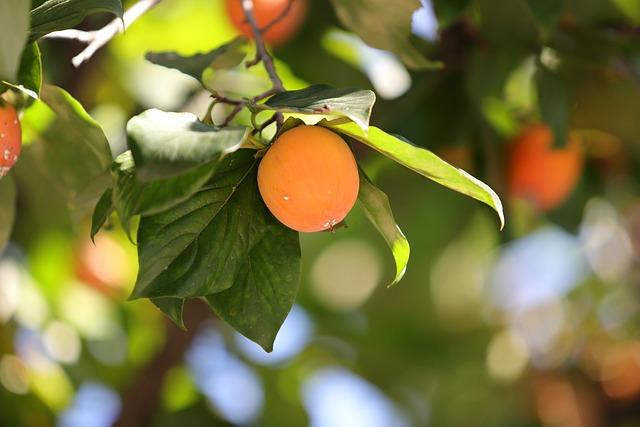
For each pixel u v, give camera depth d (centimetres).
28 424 245
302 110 172
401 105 223
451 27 222
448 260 293
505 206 227
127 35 257
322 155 175
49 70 233
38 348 247
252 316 180
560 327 303
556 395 286
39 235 236
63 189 194
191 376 273
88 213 197
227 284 179
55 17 179
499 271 313
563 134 218
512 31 217
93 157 190
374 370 307
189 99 231
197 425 268
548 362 293
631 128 228
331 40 229
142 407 248
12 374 243
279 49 228
